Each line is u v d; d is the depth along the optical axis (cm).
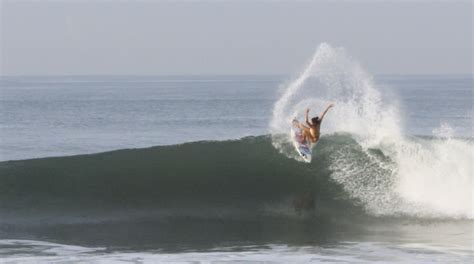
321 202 6588
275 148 7362
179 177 6900
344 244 5466
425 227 6062
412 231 5922
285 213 6381
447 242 5538
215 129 19775
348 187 6769
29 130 19238
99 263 4825
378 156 6994
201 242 5519
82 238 5606
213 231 5866
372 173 6869
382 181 6788
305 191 6769
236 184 6831
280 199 6656
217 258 4991
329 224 6119
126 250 5250
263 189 6788
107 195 6588
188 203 6550
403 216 6353
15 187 6619
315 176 6938
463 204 6500
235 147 7388
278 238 5656
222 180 6888
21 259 4925
